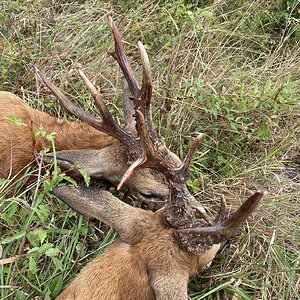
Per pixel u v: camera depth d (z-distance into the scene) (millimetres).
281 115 813
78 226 676
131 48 872
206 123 792
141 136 564
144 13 912
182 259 590
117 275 582
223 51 889
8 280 624
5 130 708
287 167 795
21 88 801
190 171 753
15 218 664
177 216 590
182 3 917
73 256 673
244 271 667
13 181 702
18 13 901
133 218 608
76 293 582
